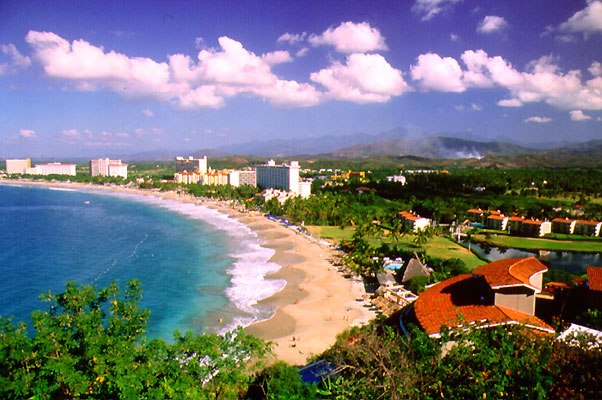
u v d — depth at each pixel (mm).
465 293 43938
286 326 68000
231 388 28750
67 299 30531
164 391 23516
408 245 129000
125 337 29234
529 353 19312
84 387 21766
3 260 113125
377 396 20469
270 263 110000
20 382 21094
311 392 26875
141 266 106875
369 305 77562
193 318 72062
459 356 19859
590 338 21797
